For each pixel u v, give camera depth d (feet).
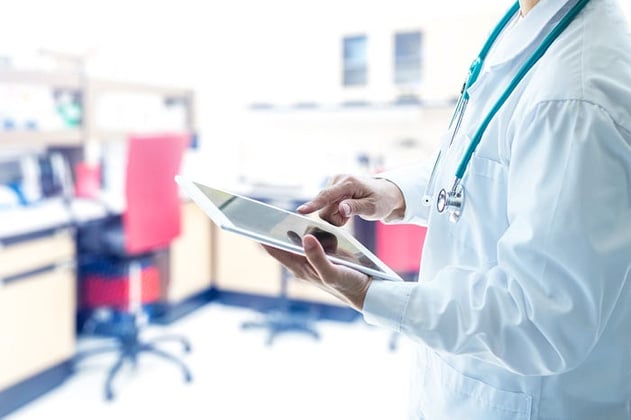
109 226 9.01
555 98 1.95
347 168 12.17
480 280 2.09
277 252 2.27
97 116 9.94
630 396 2.35
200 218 11.93
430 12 11.28
